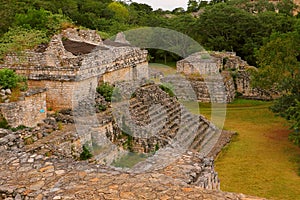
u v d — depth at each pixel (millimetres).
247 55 47969
